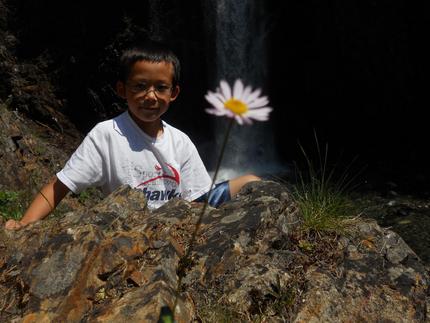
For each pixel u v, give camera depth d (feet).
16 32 33.91
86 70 34.27
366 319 7.42
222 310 6.97
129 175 9.48
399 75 35.91
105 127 9.54
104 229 7.72
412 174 30.91
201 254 7.52
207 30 36.76
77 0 34.06
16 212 14.82
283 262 7.76
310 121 38.68
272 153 38.50
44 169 21.21
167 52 9.43
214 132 38.52
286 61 38.27
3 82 33.32
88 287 6.80
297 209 8.71
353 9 35.63
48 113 33.60
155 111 9.34
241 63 37.81
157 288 6.57
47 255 7.17
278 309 7.18
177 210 8.28
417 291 7.88
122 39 34.22
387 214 24.70
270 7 37.58
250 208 8.16
